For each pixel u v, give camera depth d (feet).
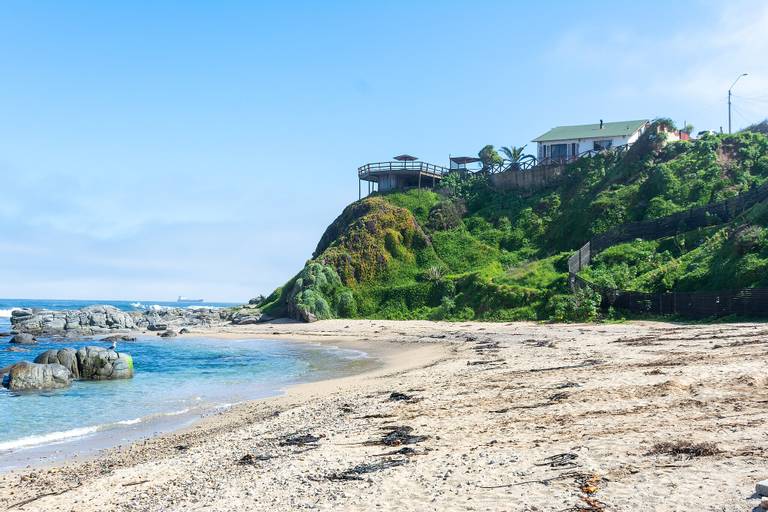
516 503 25.16
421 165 289.33
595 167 249.14
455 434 40.68
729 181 190.80
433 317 196.24
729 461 27.30
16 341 175.83
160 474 40.22
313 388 81.66
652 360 67.00
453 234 255.29
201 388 88.74
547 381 59.06
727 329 96.27
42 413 71.00
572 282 158.40
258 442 46.91
